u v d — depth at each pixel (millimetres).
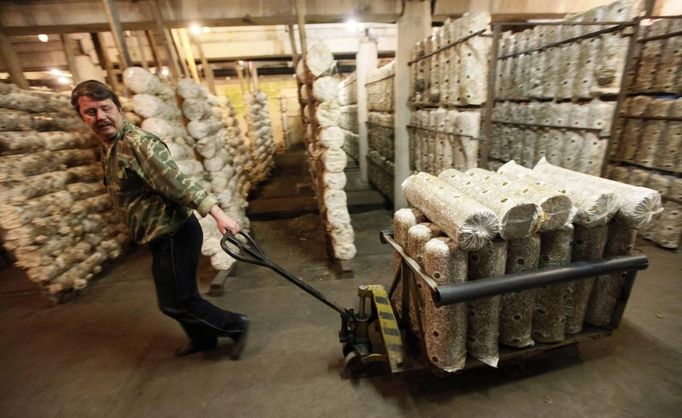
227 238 1590
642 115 3217
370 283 2891
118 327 2449
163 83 2688
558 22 2301
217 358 2061
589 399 1631
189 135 2924
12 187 2447
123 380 1933
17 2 3223
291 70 10039
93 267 3137
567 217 1407
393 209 4902
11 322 2562
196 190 1592
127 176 1589
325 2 3498
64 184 2988
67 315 2623
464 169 2842
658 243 3191
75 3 3279
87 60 5816
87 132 3375
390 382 1804
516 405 1619
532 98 3404
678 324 2123
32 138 2646
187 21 3486
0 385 1941
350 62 9539
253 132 6453
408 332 1864
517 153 3686
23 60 5785
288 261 3400
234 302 2670
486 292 1315
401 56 3811
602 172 2768
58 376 1990
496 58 2375
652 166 3176
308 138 3615
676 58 2918
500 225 1313
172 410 1715
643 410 1561
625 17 2398
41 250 2629
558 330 1622
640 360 1853
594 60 2672
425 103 3523
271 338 2219
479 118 2682
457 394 1699
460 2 3775
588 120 2764
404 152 4230
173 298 1816
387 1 3576
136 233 1726
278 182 7074
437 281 1374
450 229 1351
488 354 1549
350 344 1831
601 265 1458
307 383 1833
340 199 2859
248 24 3701
